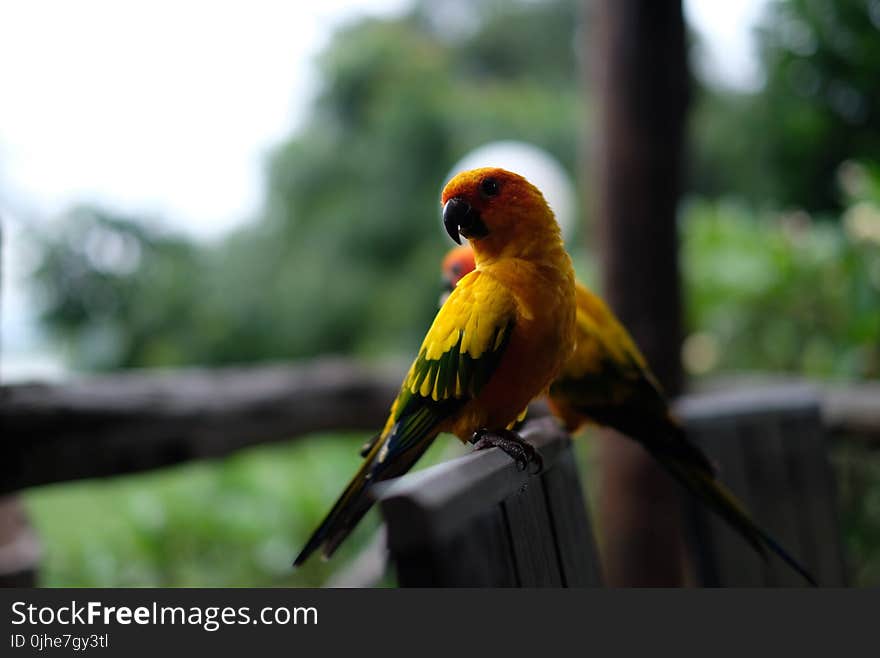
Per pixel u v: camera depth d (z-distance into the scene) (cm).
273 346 1183
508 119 1201
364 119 1287
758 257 712
